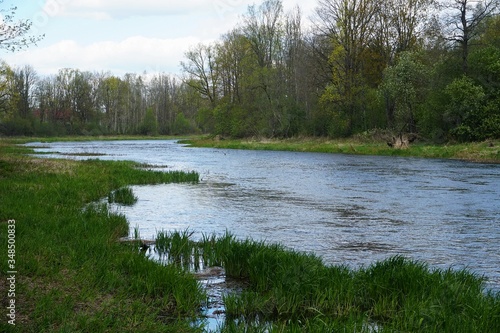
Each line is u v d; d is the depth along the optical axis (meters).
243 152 47.50
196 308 6.57
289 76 63.56
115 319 5.66
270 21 67.19
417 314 5.91
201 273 8.20
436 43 43.28
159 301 6.51
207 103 79.81
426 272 7.38
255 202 16.19
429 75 42.31
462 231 11.63
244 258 8.20
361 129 51.75
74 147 58.59
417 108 44.12
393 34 51.72
